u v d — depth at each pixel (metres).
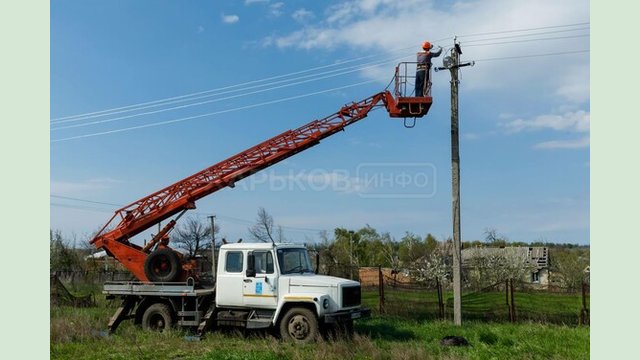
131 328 15.02
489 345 12.27
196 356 11.29
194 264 15.70
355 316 13.20
